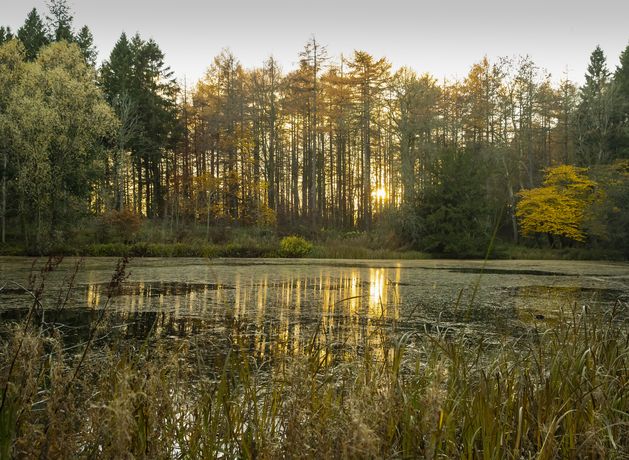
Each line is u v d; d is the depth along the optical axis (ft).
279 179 135.23
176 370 8.70
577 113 126.41
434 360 9.25
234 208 119.24
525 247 105.50
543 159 134.62
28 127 74.79
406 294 34.22
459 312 26.32
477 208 93.35
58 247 72.90
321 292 35.09
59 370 7.31
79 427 7.00
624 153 113.80
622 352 10.38
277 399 8.72
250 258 77.51
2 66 83.87
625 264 76.48
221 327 22.03
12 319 22.31
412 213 97.45
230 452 7.50
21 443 6.17
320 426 7.03
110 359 9.10
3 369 7.26
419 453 7.20
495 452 7.06
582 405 8.36
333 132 134.00
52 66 86.48
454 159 96.58
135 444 6.88
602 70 154.40
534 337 15.90
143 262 63.16
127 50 138.82
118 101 112.16
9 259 64.03
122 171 114.42
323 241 96.84
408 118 109.91
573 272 57.11
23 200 79.30
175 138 127.03
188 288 36.83
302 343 18.20
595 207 93.56
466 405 8.16
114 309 26.91
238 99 123.03
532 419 8.41
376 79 122.11
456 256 93.15
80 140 80.18
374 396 7.46
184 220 106.93
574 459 7.28
